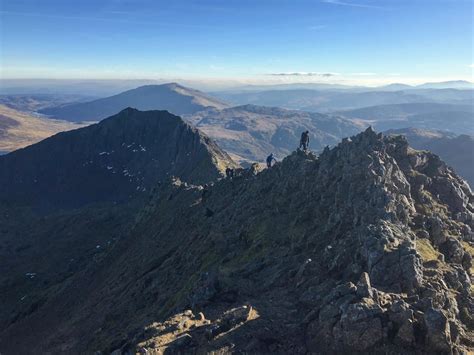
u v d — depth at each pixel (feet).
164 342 159.43
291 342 153.79
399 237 202.18
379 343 144.25
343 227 231.91
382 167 264.72
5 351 462.60
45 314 528.22
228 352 148.25
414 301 162.81
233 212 378.32
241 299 188.96
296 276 200.03
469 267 214.28
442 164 308.19
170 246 465.06
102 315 382.83
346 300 157.17
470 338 150.61
